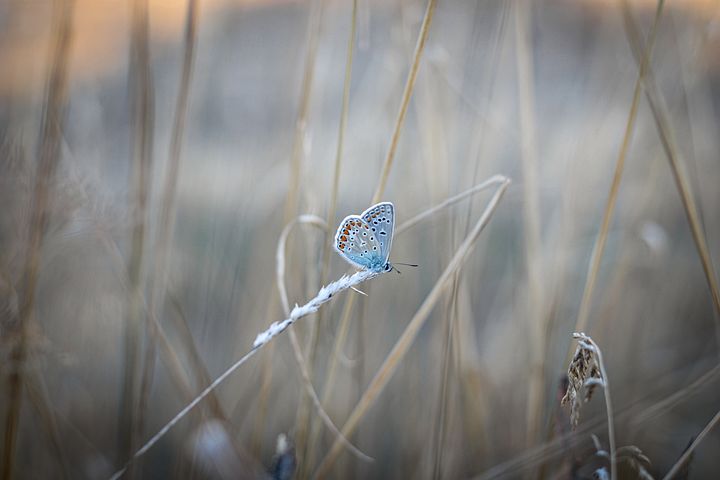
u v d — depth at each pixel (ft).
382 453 2.35
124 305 2.33
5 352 2.10
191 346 2.23
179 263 2.49
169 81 2.79
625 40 2.50
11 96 2.33
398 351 2.10
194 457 2.22
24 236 2.12
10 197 2.11
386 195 2.48
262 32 2.99
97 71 2.92
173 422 1.93
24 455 2.27
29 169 2.12
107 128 2.60
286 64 2.69
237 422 2.34
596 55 2.64
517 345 2.41
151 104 2.18
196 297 2.48
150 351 2.19
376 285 2.40
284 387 2.38
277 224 2.46
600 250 2.15
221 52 2.77
